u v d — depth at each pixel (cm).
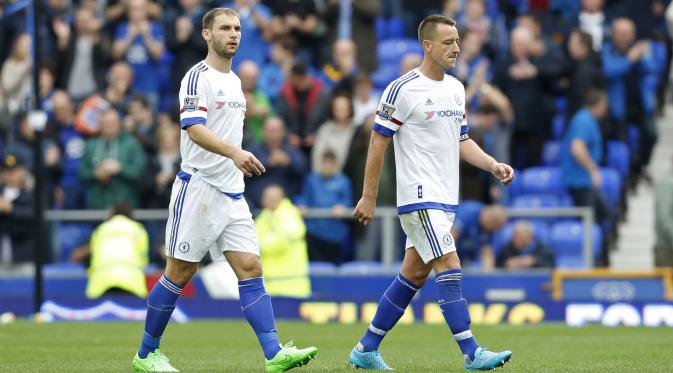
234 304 6125
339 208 6462
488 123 6862
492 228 6412
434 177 3048
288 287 6141
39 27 5762
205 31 3022
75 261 6706
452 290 3022
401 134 3072
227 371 3095
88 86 7844
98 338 4681
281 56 7631
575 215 6438
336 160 6588
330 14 7775
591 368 3250
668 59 8031
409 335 4947
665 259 6600
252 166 2855
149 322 3073
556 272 6216
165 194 6806
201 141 2906
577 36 7162
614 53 7400
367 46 7738
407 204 3053
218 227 2992
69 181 7338
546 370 3161
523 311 6019
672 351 4044
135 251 6369
